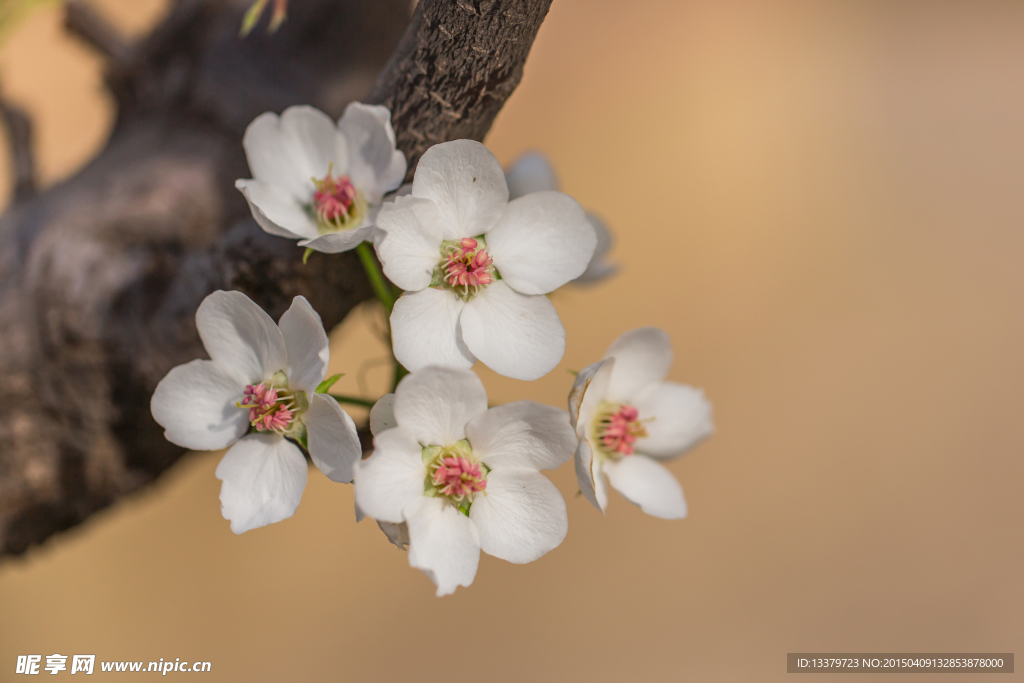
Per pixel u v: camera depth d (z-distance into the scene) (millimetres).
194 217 476
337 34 491
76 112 656
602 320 711
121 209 469
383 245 390
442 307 395
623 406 419
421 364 393
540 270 398
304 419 395
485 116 404
